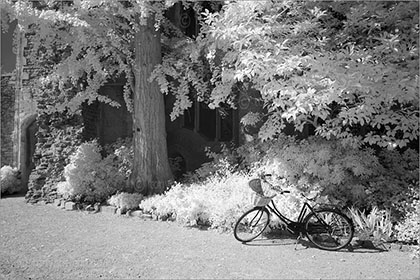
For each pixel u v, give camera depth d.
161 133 8.99
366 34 7.39
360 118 5.85
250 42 6.44
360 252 5.07
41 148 9.89
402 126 6.29
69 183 8.64
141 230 6.33
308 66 6.17
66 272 4.08
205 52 8.62
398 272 4.21
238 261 4.59
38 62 10.00
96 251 4.99
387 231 5.51
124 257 4.71
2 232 6.08
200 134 11.52
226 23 6.66
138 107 8.87
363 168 6.49
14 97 13.52
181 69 9.03
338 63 6.05
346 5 7.07
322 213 5.74
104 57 9.97
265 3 6.21
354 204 6.40
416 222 5.26
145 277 3.94
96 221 7.12
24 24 7.25
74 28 7.77
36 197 9.55
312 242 5.25
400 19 6.79
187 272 4.13
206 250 5.09
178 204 6.99
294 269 4.29
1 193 11.66
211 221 6.47
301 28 6.46
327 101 5.79
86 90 9.27
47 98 9.91
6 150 13.36
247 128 9.80
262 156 8.34
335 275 4.09
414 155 7.52
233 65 7.29
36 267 4.24
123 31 9.29
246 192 6.74
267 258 4.74
